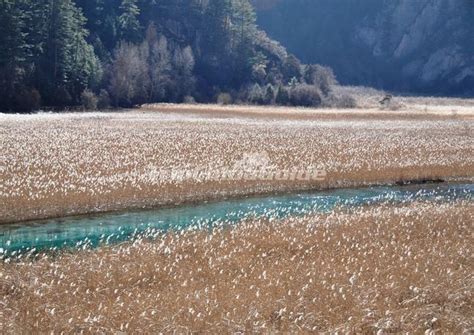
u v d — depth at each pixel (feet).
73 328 37.19
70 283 45.44
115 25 372.79
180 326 37.45
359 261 52.24
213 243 58.23
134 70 314.76
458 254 55.11
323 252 55.57
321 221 68.44
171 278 47.44
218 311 39.99
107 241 58.65
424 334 37.63
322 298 43.06
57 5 278.67
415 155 124.16
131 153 113.60
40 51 274.57
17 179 82.48
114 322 38.14
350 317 39.04
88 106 274.77
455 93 565.53
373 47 643.86
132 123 188.96
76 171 91.56
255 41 423.23
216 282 46.14
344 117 252.01
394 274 48.57
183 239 60.23
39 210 71.82
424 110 313.32
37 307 40.32
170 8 417.69
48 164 96.32
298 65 421.18
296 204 83.25
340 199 87.56
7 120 183.01
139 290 44.78
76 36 289.53
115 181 83.82
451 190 97.71
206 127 180.04
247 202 84.02
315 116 253.85
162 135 149.38
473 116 268.00
